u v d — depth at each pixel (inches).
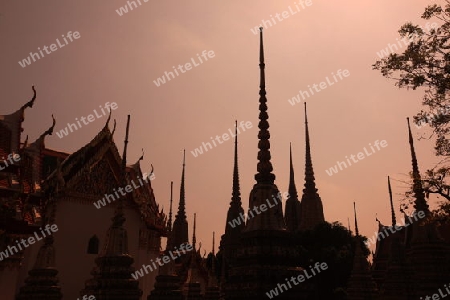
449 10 634.8
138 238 1568.7
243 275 642.8
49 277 978.7
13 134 1289.4
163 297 1219.9
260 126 731.4
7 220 1081.4
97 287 840.3
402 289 1247.5
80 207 1423.5
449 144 660.1
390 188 1608.0
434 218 672.4
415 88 664.4
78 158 1472.7
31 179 1279.5
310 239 2037.4
